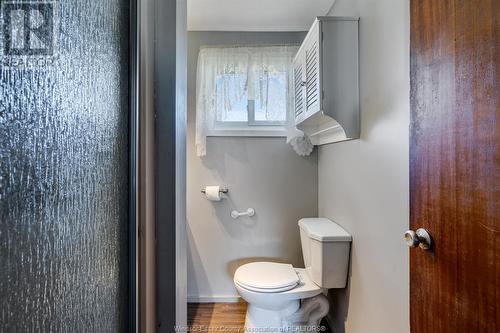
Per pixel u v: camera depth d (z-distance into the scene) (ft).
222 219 7.91
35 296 1.13
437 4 2.47
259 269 6.36
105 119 1.74
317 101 5.11
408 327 3.44
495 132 1.88
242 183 7.91
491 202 1.91
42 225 1.18
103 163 1.71
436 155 2.51
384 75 4.05
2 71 0.97
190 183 7.86
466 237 2.15
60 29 1.29
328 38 5.00
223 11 6.98
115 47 1.87
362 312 4.83
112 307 1.83
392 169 3.82
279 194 7.92
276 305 5.62
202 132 7.62
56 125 1.27
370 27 4.54
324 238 5.42
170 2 2.51
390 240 3.88
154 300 2.47
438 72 2.47
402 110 3.57
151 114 2.43
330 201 6.76
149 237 2.38
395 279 3.74
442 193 2.43
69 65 1.36
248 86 7.63
